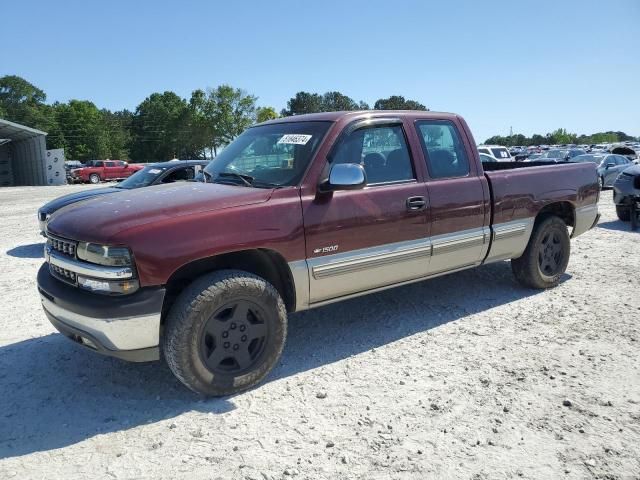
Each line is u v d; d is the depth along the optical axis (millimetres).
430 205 4410
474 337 4457
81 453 2934
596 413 3188
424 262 4449
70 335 3467
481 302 5379
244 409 3359
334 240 3879
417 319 4938
